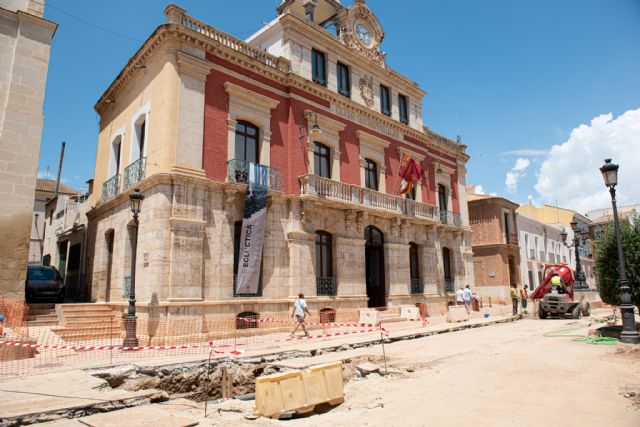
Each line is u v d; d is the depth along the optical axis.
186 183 16.09
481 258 36.78
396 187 25.44
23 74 16.48
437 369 10.52
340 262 20.81
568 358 11.31
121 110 20.81
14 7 16.86
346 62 23.84
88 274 21.34
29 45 16.77
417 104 28.73
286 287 18.61
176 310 15.02
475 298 29.53
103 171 22.17
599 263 16.03
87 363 10.84
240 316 16.97
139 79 19.12
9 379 9.03
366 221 22.50
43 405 7.14
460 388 8.55
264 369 11.44
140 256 16.05
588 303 25.19
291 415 7.91
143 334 14.64
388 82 26.58
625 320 13.82
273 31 21.92
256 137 19.23
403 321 21.72
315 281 19.42
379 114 24.62
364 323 20.02
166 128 16.17
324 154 21.88
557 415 6.66
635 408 6.90
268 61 20.06
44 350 12.49
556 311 23.31
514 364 10.74
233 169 17.52
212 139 17.27
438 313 26.19
